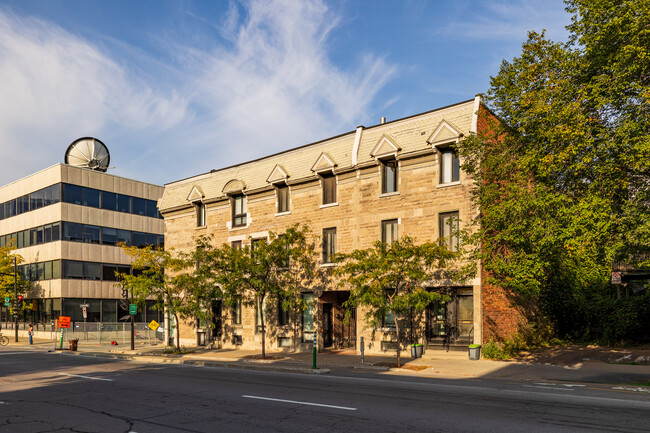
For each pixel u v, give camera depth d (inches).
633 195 610.2
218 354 1063.0
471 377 684.1
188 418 416.5
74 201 1887.3
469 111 909.2
